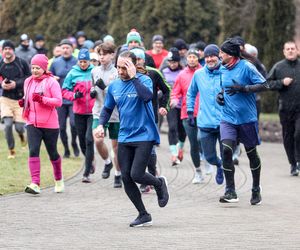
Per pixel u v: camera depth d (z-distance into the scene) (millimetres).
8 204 16672
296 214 15805
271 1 34344
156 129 14719
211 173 21578
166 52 27594
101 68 19406
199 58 24375
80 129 20656
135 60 14984
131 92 14586
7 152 25422
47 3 43469
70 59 25125
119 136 14727
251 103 17047
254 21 34750
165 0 39750
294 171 21688
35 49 33812
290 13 34438
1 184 19219
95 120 19422
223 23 36969
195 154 19984
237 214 15797
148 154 14586
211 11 40312
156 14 39812
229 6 36938
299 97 21703
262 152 27438
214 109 18578
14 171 21375
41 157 24266
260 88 16656
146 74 15125
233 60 16875
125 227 14438
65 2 42781
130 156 14695
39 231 13992
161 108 18344
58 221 14930
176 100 21625
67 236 13586
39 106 17922
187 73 21688
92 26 42500
